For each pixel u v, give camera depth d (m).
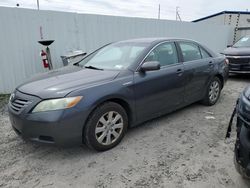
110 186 2.44
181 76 4.02
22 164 2.87
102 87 3.00
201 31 11.29
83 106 2.80
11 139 3.53
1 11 5.68
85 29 7.12
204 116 4.38
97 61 3.98
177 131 3.73
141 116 3.53
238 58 7.25
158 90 3.66
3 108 4.97
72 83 2.98
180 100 4.15
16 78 6.21
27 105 2.79
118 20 7.75
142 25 8.48
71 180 2.55
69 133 2.76
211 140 3.41
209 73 4.69
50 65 6.23
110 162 2.87
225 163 2.82
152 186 2.43
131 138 3.49
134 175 2.61
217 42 12.62
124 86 3.20
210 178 2.54
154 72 3.61
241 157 2.11
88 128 2.91
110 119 3.12
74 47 7.03
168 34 9.61
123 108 3.28
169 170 2.70
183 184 2.45
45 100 2.74
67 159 2.96
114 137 3.21
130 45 3.99
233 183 2.46
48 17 6.41
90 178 2.58
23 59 6.23
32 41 6.27
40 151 3.17
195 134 3.62
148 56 3.63
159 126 3.92
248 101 1.99
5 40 5.87
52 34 6.57
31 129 2.77
